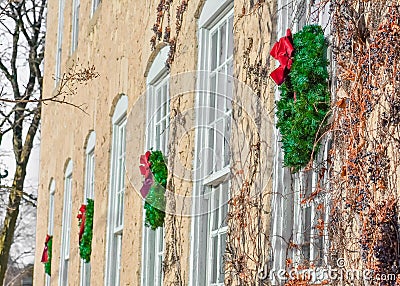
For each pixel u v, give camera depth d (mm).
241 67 6930
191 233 7895
